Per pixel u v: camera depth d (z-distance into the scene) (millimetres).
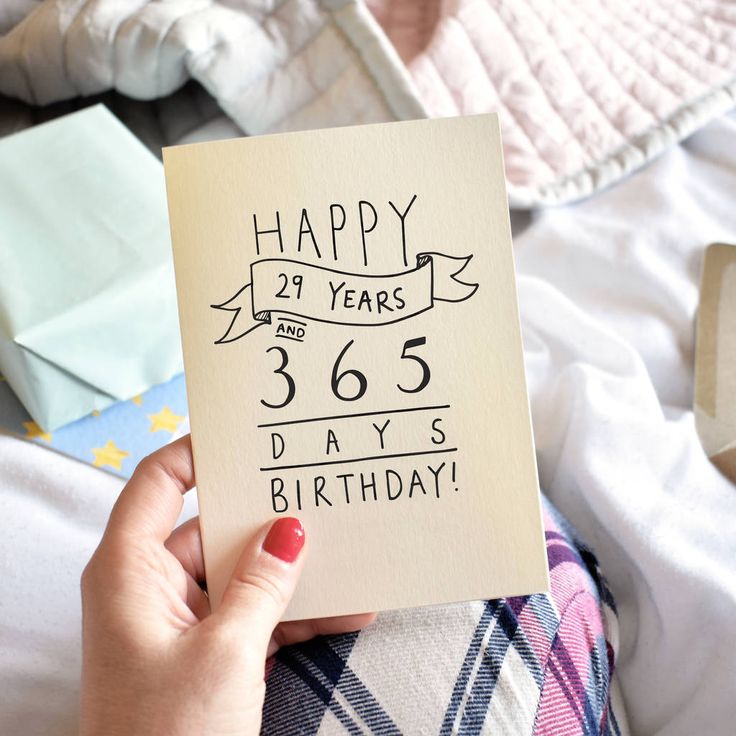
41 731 583
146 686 418
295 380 452
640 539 639
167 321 716
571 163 901
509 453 455
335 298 452
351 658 511
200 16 878
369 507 455
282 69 911
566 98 932
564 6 982
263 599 432
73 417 728
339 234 450
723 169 928
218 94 898
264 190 449
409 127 451
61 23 869
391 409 454
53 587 642
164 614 450
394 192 451
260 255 450
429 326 453
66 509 687
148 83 909
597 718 530
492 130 451
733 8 1013
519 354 453
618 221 880
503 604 533
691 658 625
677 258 847
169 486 501
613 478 674
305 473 453
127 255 700
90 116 822
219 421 451
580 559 619
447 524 455
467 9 941
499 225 452
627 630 669
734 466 690
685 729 625
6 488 689
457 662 504
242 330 451
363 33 881
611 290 842
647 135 912
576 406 721
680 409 768
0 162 772
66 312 658
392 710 486
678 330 805
